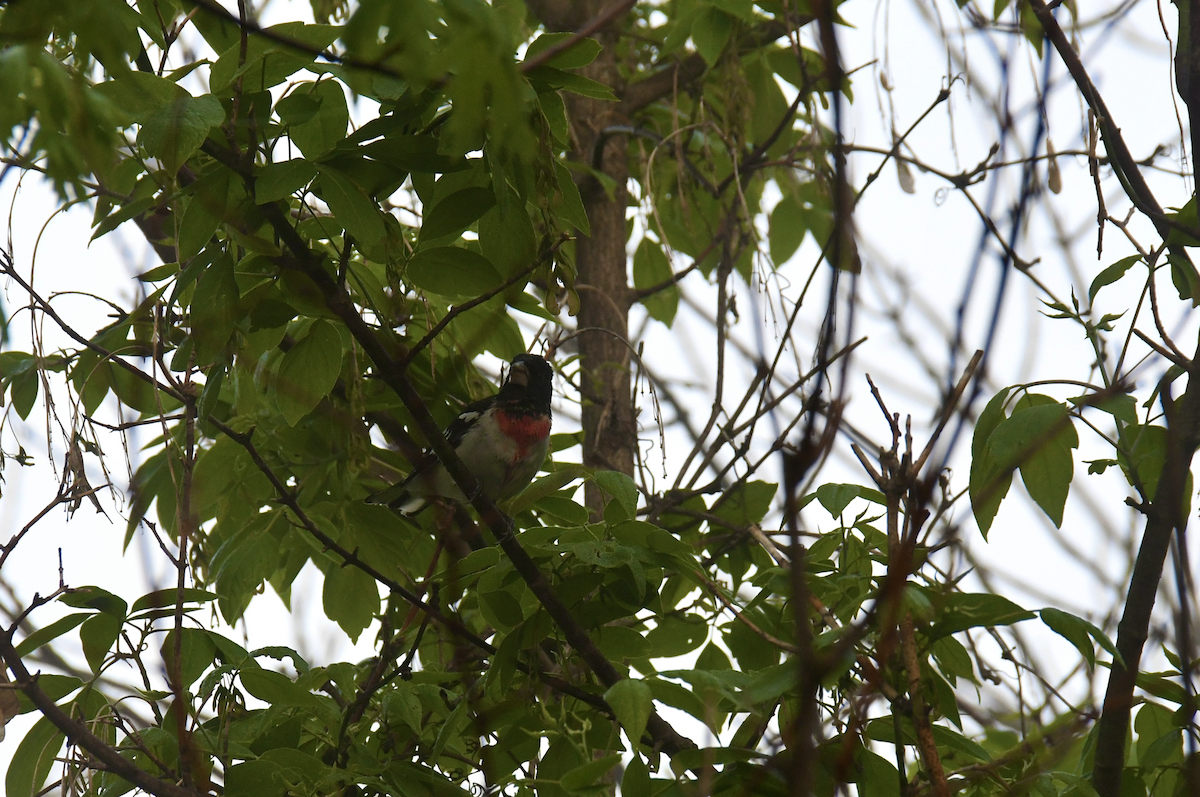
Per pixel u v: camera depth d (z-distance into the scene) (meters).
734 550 9.05
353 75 5.62
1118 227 5.95
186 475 6.29
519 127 3.56
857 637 3.51
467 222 6.32
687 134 11.27
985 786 6.10
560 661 6.91
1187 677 3.97
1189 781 3.89
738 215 10.51
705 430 9.20
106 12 3.43
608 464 9.85
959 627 5.70
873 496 6.34
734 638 7.70
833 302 3.26
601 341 10.52
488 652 7.76
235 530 9.13
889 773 5.89
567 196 6.30
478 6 3.20
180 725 5.78
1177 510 4.05
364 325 6.49
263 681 6.57
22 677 5.84
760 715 5.82
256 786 6.29
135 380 8.20
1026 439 5.95
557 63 5.90
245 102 5.92
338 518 8.73
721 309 9.47
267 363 7.91
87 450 6.31
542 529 6.64
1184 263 6.15
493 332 9.12
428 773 6.55
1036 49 6.83
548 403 9.54
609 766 5.23
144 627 6.60
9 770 6.49
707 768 4.64
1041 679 5.76
